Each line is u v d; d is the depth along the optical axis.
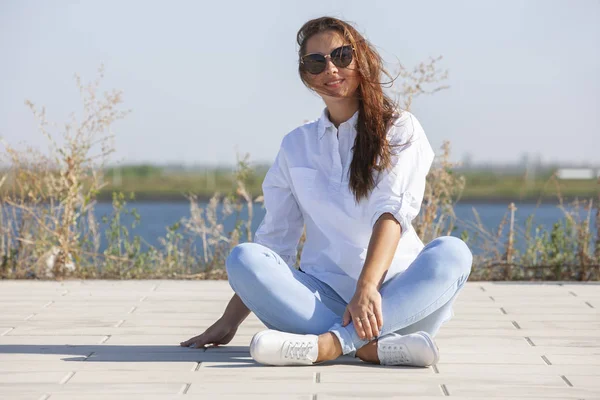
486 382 2.84
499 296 4.92
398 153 3.11
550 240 6.00
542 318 4.17
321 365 3.08
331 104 3.18
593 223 5.91
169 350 3.39
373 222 3.05
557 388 2.77
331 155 3.22
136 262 5.95
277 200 3.36
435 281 3.00
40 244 5.85
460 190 5.89
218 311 4.43
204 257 6.02
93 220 6.05
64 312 4.39
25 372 3.00
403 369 3.02
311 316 3.07
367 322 2.92
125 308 4.53
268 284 3.04
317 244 3.27
